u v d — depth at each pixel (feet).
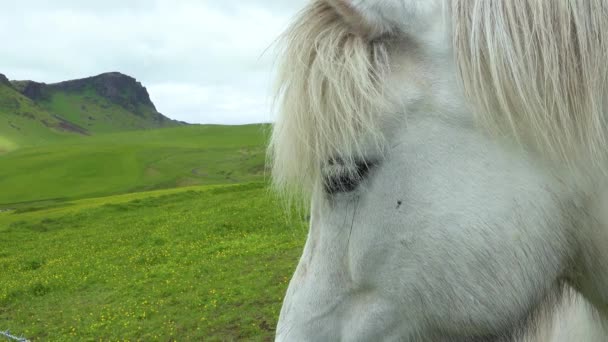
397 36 4.76
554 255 4.75
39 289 39.09
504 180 4.59
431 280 4.80
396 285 4.93
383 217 4.85
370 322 5.08
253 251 40.34
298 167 5.00
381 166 4.80
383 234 4.88
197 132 372.17
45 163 253.03
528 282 4.72
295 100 4.81
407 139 4.71
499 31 4.41
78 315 31.50
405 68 4.72
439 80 4.65
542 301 5.19
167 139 346.54
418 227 4.75
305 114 4.79
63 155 268.62
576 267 4.98
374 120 4.70
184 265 40.19
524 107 4.38
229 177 216.33
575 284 5.21
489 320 4.78
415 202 4.75
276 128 5.09
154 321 27.94
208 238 51.19
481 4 4.51
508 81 4.38
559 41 4.33
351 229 5.03
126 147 285.84
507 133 4.52
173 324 27.09
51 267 48.21
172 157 257.75
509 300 4.72
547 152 4.48
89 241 61.31
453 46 4.60
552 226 4.66
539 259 4.70
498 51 4.40
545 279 4.83
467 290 4.71
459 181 4.65
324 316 5.30
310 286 5.39
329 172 4.92
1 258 57.16
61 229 76.13
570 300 6.08
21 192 206.69
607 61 4.24
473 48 4.47
